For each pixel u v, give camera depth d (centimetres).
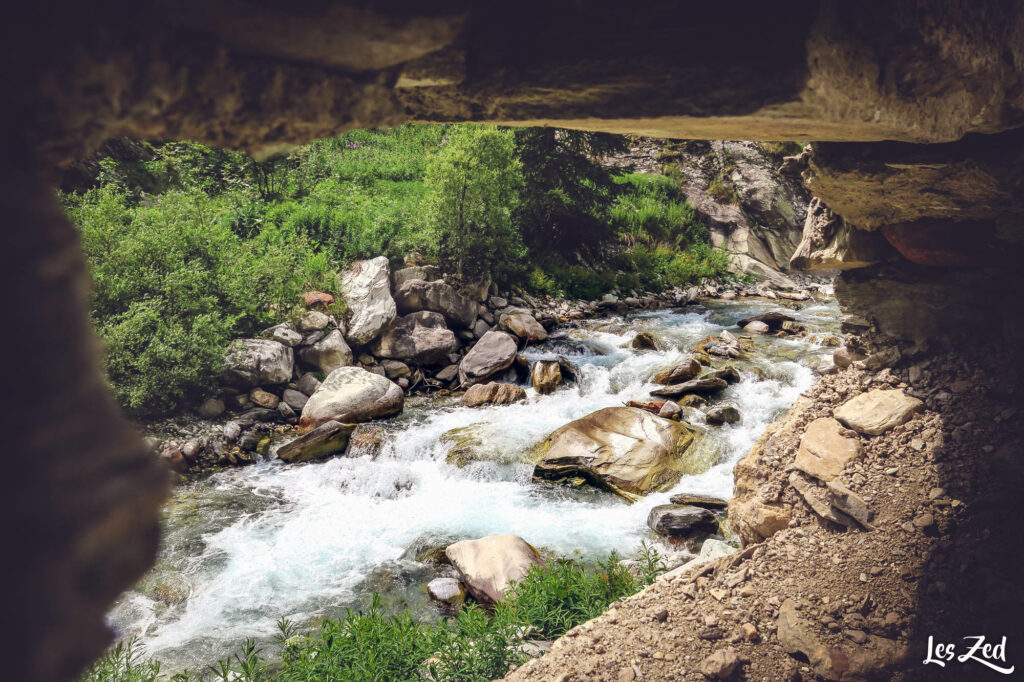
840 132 286
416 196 1722
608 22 241
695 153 2530
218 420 1050
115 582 92
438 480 921
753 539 479
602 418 962
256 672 495
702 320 1614
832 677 368
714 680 380
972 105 303
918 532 418
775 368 1193
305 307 1286
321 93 209
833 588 409
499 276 1591
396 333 1298
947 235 447
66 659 86
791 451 493
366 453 980
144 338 1007
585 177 1859
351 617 507
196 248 1181
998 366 458
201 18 174
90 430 94
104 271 1029
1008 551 392
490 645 454
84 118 166
